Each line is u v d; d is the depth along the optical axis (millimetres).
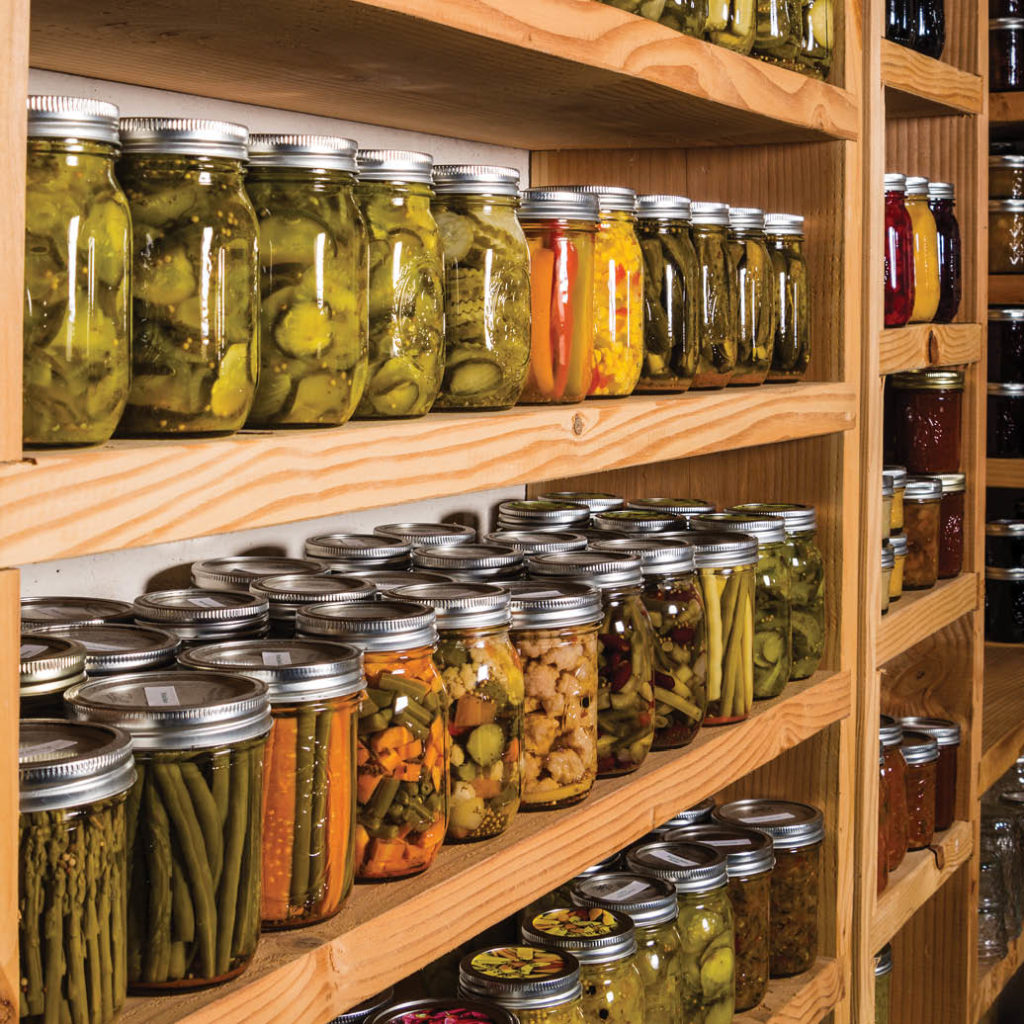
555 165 1834
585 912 1340
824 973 1719
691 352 1419
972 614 2250
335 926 935
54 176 725
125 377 755
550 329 1183
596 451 1162
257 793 863
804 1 1585
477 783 1095
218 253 816
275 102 1319
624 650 1281
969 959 2291
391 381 999
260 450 803
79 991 746
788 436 1541
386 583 1235
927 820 2109
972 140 2184
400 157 1011
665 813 1326
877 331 1776
